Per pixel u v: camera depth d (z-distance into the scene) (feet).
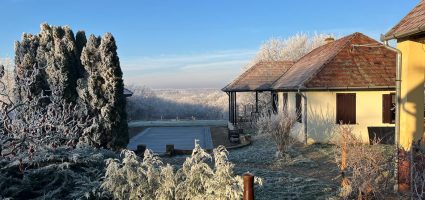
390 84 50.39
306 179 30.94
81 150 23.54
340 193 25.05
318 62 59.82
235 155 44.47
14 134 21.97
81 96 40.06
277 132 42.06
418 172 20.52
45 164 20.88
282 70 83.30
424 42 26.61
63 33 53.57
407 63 26.68
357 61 54.29
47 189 19.69
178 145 60.75
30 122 23.68
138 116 149.18
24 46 51.39
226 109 157.38
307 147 48.73
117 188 18.34
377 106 51.49
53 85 41.42
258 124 54.80
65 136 28.53
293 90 56.65
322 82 51.29
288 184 29.35
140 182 18.37
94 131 38.42
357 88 50.60
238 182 17.83
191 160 18.81
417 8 28.32
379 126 51.08
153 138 71.77
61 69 41.96
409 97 26.78
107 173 18.54
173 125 99.25
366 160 24.44
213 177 18.03
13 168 19.66
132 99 153.28
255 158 42.01
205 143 62.13
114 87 39.93
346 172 31.89
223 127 91.25
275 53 140.77
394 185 24.93
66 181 19.95
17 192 18.62
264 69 83.61
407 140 26.61
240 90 78.02
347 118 51.65
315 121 51.60
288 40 142.41
